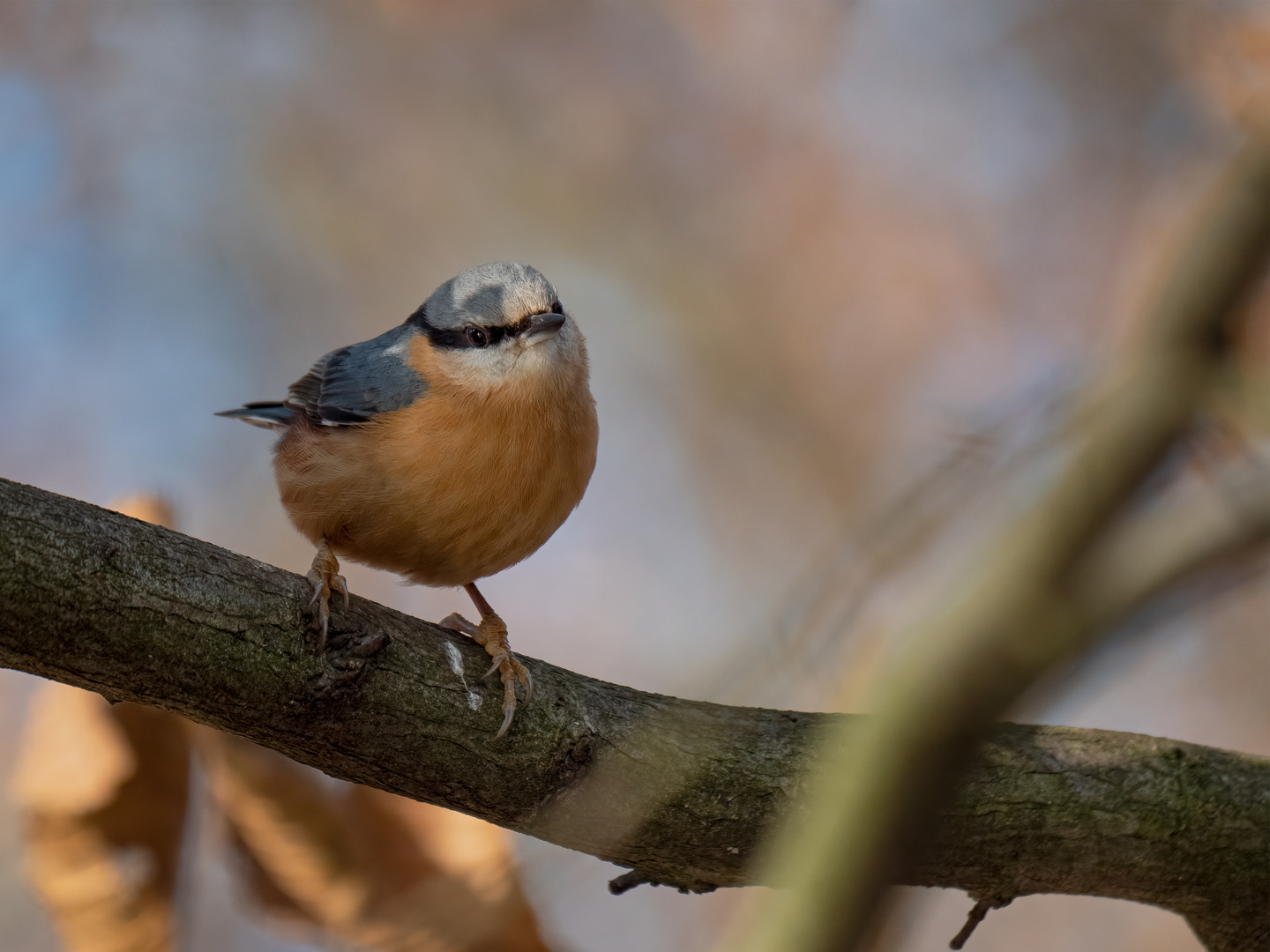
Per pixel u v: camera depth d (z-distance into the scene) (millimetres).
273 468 9883
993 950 13586
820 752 7262
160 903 7156
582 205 17047
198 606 6148
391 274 16594
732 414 16891
